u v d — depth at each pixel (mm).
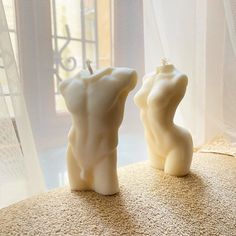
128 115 806
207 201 531
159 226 444
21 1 572
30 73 606
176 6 804
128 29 763
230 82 972
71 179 557
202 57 870
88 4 681
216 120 985
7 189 532
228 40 937
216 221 464
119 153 810
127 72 507
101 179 539
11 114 510
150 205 509
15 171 527
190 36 845
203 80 892
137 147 827
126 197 537
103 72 517
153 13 750
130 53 777
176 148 641
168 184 604
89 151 531
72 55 670
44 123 644
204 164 745
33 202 514
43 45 616
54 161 672
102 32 719
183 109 870
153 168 699
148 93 644
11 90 499
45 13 610
